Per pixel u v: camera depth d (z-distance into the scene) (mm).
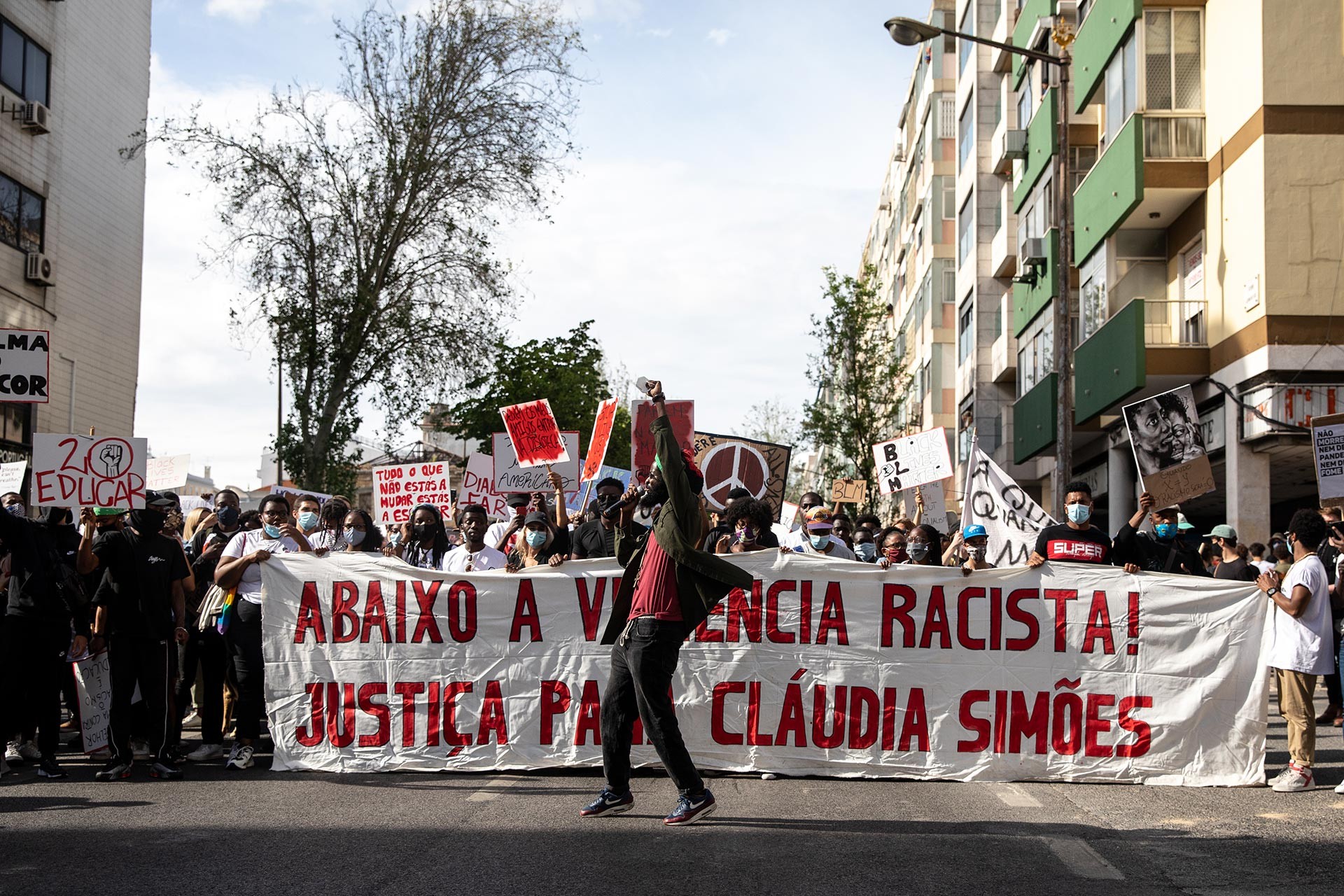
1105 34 21672
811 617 8594
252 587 9031
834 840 6375
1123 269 21891
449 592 8750
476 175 27766
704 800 6723
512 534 11547
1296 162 18000
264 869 5723
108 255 29766
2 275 25312
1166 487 11508
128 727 8438
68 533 10148
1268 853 6160
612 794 6863
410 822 6781
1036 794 7891
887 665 8547
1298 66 18031
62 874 5691
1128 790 8086
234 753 8820
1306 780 8008
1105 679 8469
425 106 27641
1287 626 8125
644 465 11477
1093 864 5883
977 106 33406
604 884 5457
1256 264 18234
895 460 14844
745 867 5773
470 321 28281
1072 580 8555
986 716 8477
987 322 33219
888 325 52375
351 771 8625
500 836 6430
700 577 6770
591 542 11305
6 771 8859
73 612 9195
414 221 27797
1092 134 25125
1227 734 8344
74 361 28172
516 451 11641
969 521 12812
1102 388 21562
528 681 8664
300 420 27766
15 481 14094
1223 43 19453
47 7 27016
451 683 8688
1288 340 17891
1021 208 28688
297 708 8758
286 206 27141
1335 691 12055
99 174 29359
